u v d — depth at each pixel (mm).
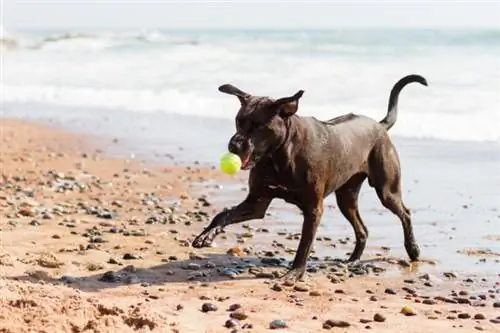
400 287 7816
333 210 11297
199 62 29312
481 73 21797
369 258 8922
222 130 18422
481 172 13203
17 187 12484
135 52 36031
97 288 7461
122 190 12594
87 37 47531
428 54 26031
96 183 13047
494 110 17422
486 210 10914
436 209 11055
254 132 7488
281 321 6477
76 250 8773
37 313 6070
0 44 41812
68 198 11883
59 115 21719
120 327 6012
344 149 8312
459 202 11383
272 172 7848
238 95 7789
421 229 10117
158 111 21609
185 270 8242
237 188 12789
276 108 7535
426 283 7965
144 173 13953
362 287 7801
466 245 9359
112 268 8211
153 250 9000
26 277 7621
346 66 24797
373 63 25062
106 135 18188
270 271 8273
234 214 8031
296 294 7488
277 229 10211
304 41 33875
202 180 13406
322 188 8078
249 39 38156
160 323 6176
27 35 61531
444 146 15336
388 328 6480
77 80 27891
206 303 6887
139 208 11367
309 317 6742
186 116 20547
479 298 7449
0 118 21062
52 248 8805
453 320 6742
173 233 9883
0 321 5855
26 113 22203
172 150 16172
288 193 7980
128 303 6867
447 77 21500
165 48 36656
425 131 16469
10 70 31750
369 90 20469
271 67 26141
